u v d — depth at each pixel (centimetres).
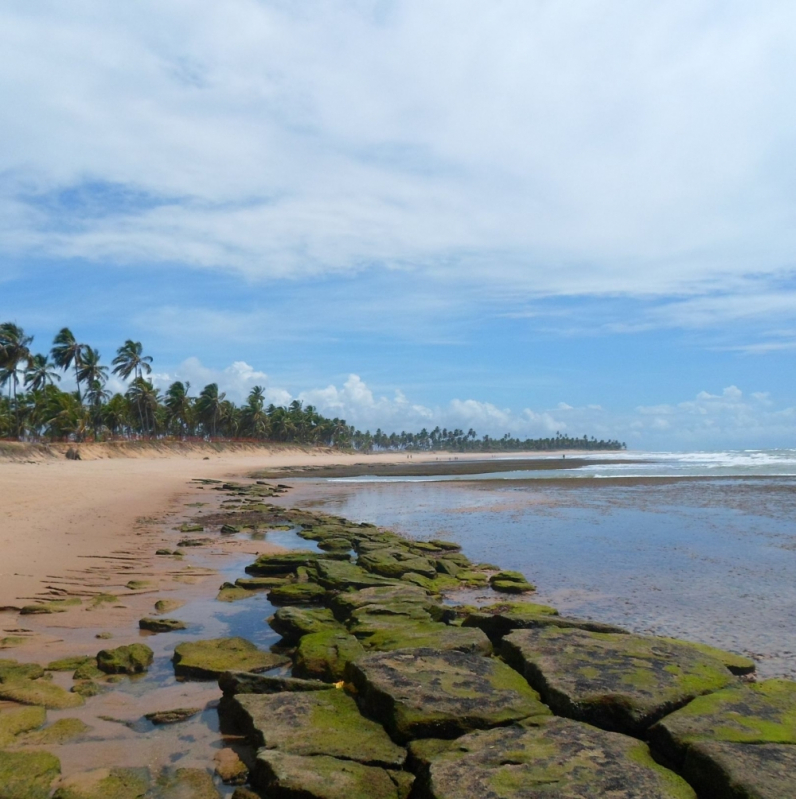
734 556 1806
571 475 5978
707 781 604
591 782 583
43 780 630
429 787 583
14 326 6975
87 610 1251
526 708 743
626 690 766
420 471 7562
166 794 619
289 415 15450
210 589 1484
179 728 763
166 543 2045
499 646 1035
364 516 2941
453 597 1444
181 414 10950
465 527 2486
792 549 1900
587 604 1354
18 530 1994
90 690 862
